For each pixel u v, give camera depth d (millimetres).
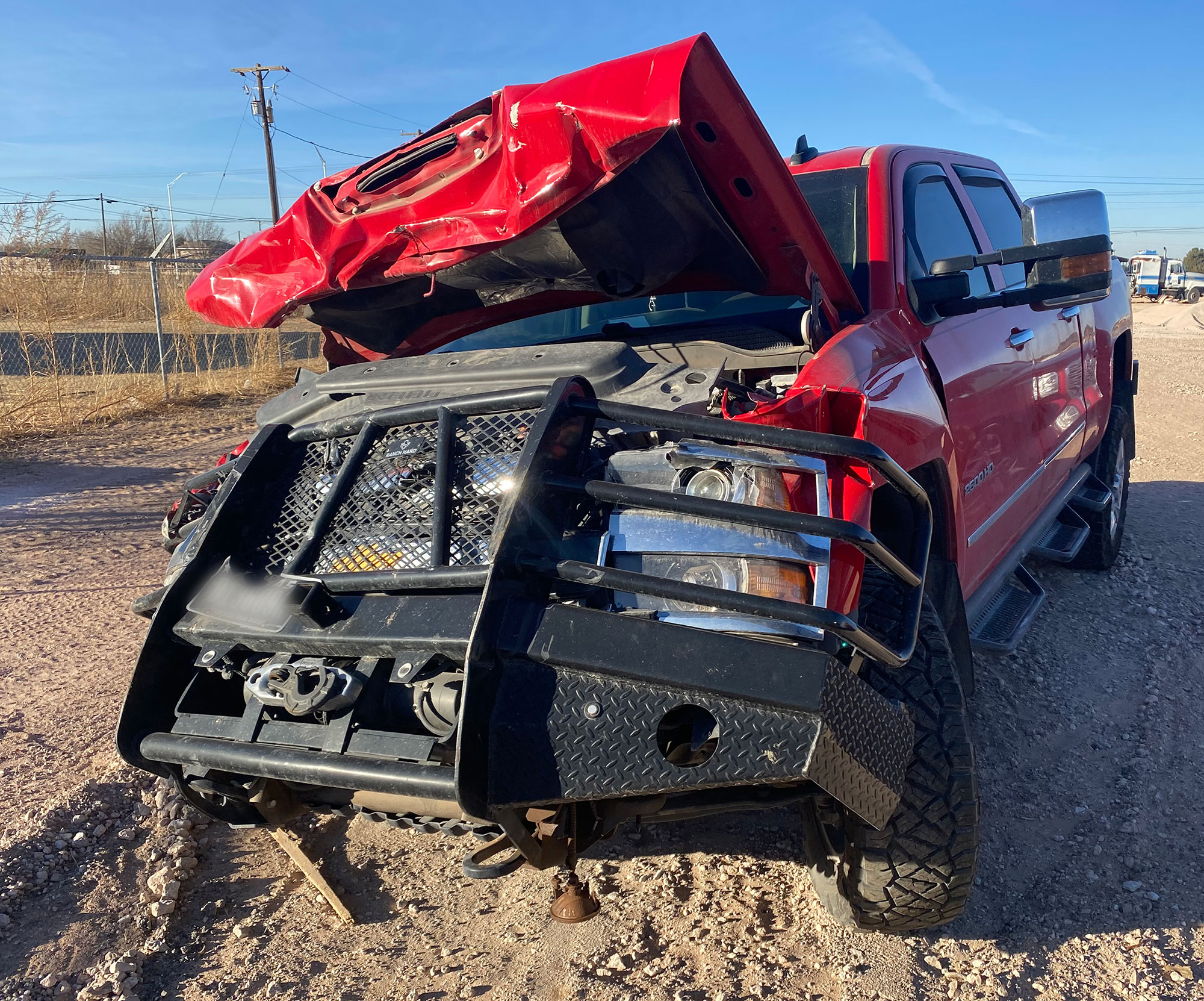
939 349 3350
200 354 15273
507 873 2164
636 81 2359
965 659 3105
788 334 3264
